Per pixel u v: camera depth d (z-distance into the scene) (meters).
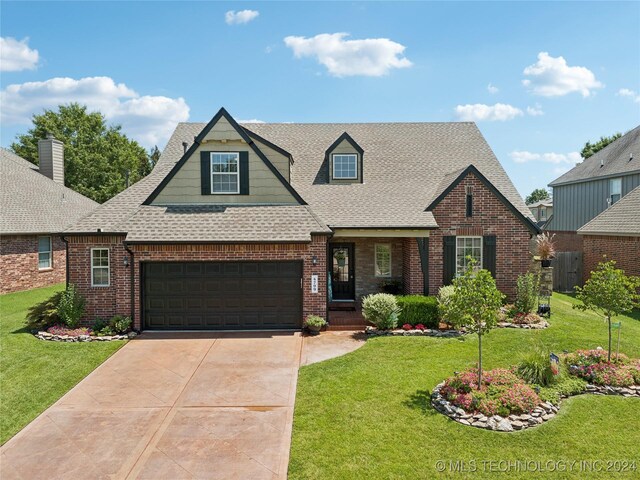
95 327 13.39
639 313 16.05
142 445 7.13
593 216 29.47
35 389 9.37
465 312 8.31
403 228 15.02
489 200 15.77
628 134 29.31
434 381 9.34
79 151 45.75
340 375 9.80
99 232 13.61
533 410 7.78
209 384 9.57
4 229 20.47
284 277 13.99
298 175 18.66
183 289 13.88
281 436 7.35
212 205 15.45
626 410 8.03
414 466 6.34
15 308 17.58
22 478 6.29
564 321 14.29
